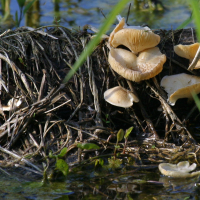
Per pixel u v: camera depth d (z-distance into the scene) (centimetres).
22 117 520
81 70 578
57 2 1162
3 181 417
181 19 971
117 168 451
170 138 534
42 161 470
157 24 930
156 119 575
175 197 371
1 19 991
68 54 595
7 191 392
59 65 589
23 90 565
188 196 372
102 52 582
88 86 573
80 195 383
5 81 588
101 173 438
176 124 538
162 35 600
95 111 541
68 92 568
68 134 508
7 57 580
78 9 1084
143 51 532
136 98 530
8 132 505
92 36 583
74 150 490
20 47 600
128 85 569
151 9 1089
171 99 516
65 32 623
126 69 493
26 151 491
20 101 548
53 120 536
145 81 558
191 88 493
